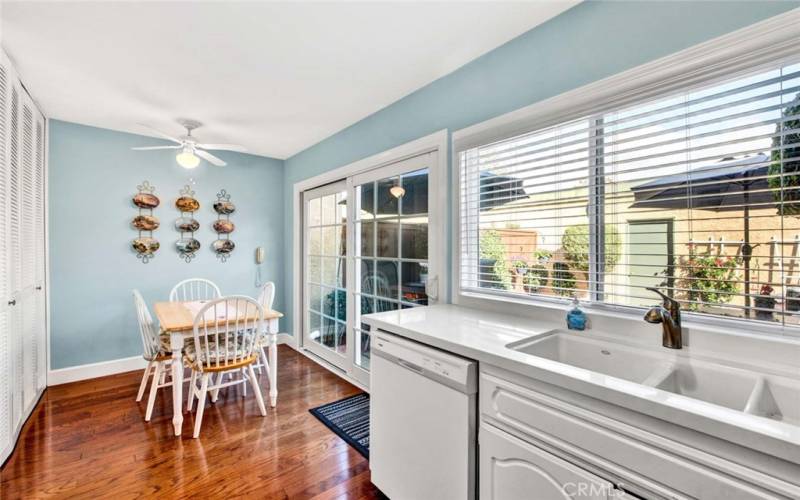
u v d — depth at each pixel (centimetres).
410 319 176
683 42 129
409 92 248
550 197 177
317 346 384
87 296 317
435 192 231
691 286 135
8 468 191
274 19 168
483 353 125
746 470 75
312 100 261
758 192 119
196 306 294
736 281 123
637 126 143
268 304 308
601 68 151
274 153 410
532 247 185
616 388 93
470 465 129
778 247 116
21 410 229
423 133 239
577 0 157
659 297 142
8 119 197
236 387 301
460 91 214
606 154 152
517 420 117
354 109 278
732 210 125
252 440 220
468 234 214
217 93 248
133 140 338
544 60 172
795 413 102
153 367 287
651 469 88
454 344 136
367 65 212
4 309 195
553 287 176
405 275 260
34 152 259
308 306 402
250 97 255
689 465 82
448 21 171
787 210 114
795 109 112
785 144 113
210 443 216
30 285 249
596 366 146
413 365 152
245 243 409
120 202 332
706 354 123
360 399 279
